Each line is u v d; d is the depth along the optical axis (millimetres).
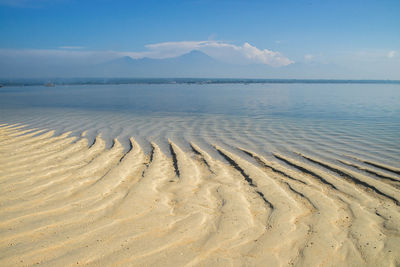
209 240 3266
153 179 5211
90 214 3793
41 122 11852
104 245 3113
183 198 4402
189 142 8391
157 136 9219
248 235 3375
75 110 16062
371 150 7332
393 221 3697
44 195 4359
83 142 8281
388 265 2898
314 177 5430
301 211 3996
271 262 2924
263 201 4324
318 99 24766
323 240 3275
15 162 6039
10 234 3262
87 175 5348
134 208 4004
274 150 7457
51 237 3229
